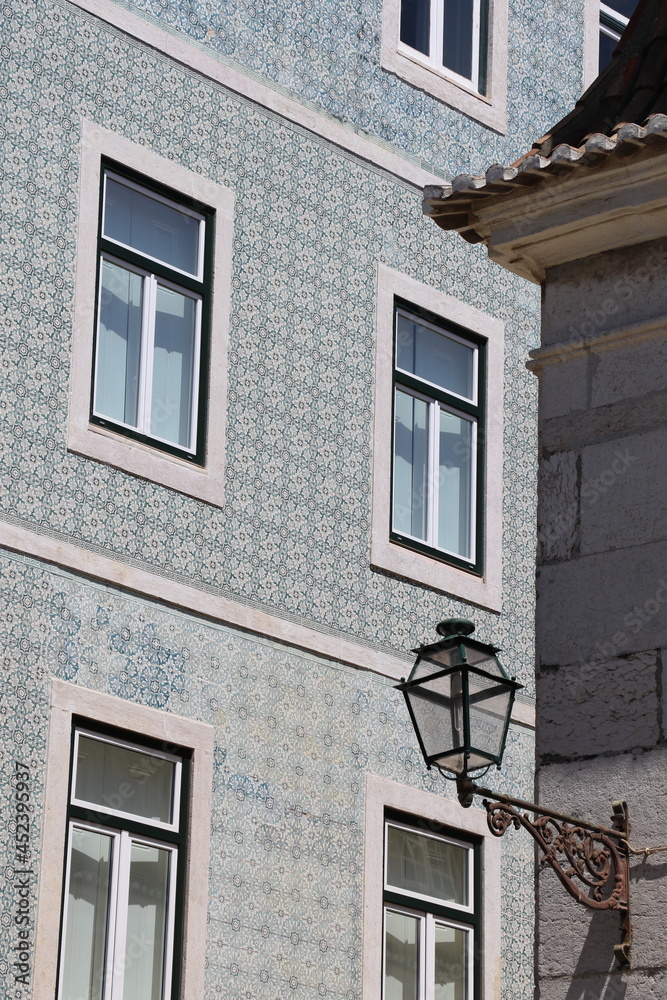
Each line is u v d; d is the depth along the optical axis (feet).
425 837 58.75
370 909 56.29
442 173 65.16
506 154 67.26
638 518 41.98
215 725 54.65
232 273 58.59
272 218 60.08
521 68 68.49
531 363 44.14
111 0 57.98
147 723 53.21
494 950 58.75
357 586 58.95
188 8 59.77
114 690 52.85
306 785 56.08
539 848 41.22
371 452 60.44
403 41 65.87
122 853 52.11
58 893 50.26
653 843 39.88
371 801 57.26
